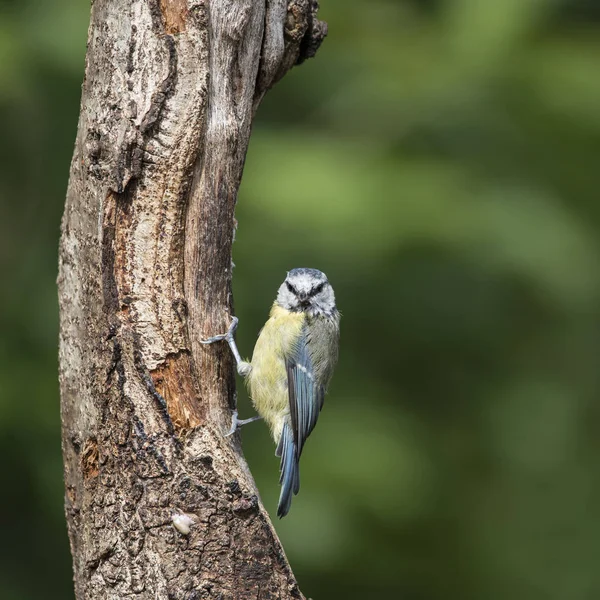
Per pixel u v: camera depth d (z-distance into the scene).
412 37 14.56
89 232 7.29
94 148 7.20
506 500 14.66
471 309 14.77
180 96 7.26
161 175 7.26
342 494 12.66
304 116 15.17
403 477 12.93
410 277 14.16
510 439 14.79
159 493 6.97
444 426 14.82
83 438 7.34
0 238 14.28
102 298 7.19
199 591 6.88
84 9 13.51
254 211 13.08
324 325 9.39
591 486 14.74
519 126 14.13
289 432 9.06
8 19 13.66
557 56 13.76
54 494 12.45
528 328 15.22
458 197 13.30
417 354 14.91
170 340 7.26
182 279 7.44
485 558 14.10
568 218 13.80
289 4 8.14
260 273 13.70
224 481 7.05
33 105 13.87
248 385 9.27
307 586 13.57
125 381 7.10
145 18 7.19
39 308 13.61
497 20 13.77
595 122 13.69
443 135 14.52
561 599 13.80
